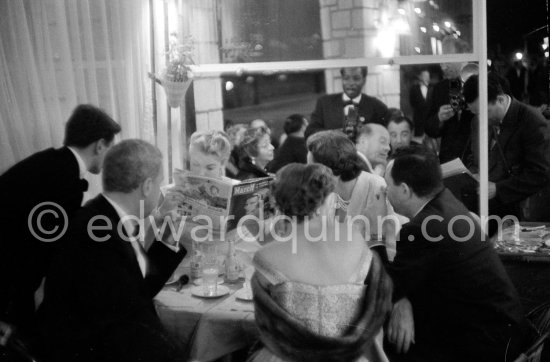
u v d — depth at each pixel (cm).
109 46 372
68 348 247
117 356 247
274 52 409
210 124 414
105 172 262
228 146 347
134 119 386
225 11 410
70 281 247
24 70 332
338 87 403
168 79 382
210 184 309
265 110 409
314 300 256
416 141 401
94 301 246
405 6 395
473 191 400
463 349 292
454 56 393
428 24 394
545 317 303
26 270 299
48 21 340
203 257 332
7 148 326
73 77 350
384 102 400
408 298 296
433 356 294
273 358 261
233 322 282
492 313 288
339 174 338
